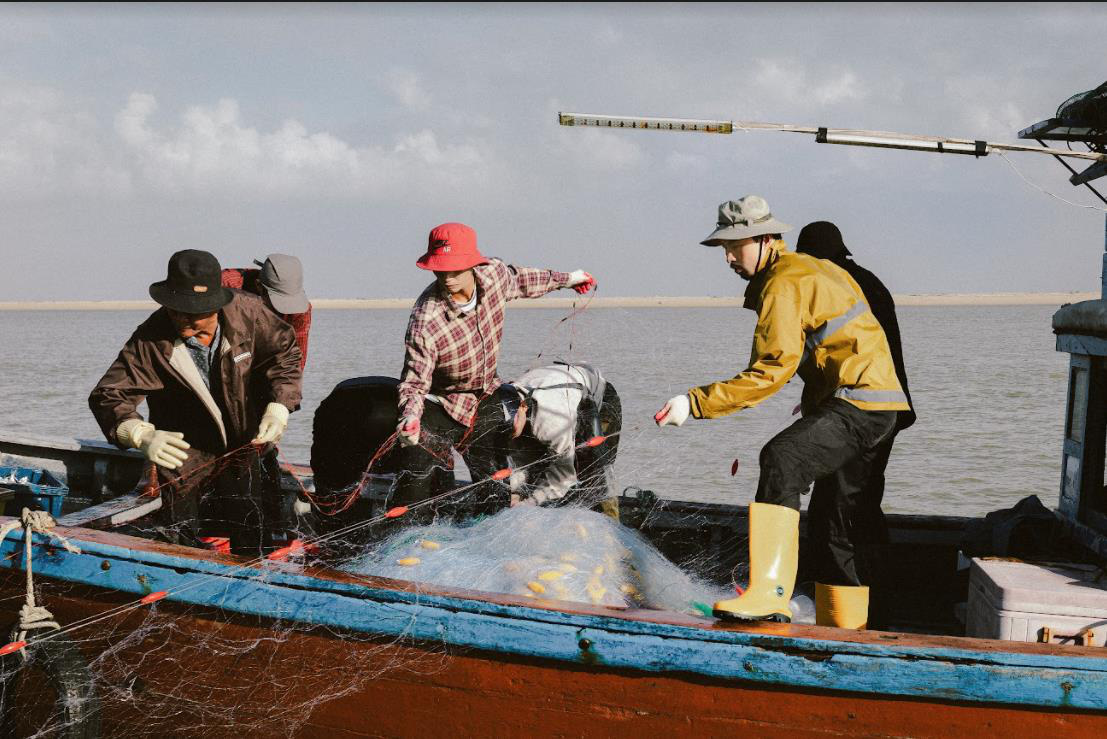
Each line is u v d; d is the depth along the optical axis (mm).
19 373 30359
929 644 3176
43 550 4191
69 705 3973
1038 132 4508
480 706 3629
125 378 4488
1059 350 4695
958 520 5195
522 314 131000
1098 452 4340
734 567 5156
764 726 3334
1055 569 3893
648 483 10188
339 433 5445
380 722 3783
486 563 4176
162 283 4375
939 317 114000
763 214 4000
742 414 16484
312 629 3811
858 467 3945
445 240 4789
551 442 5324
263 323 4656
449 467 5246
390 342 53781
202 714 4055
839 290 3812
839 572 4066
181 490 4715
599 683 3469
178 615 4012
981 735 3162
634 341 49156
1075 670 3041
